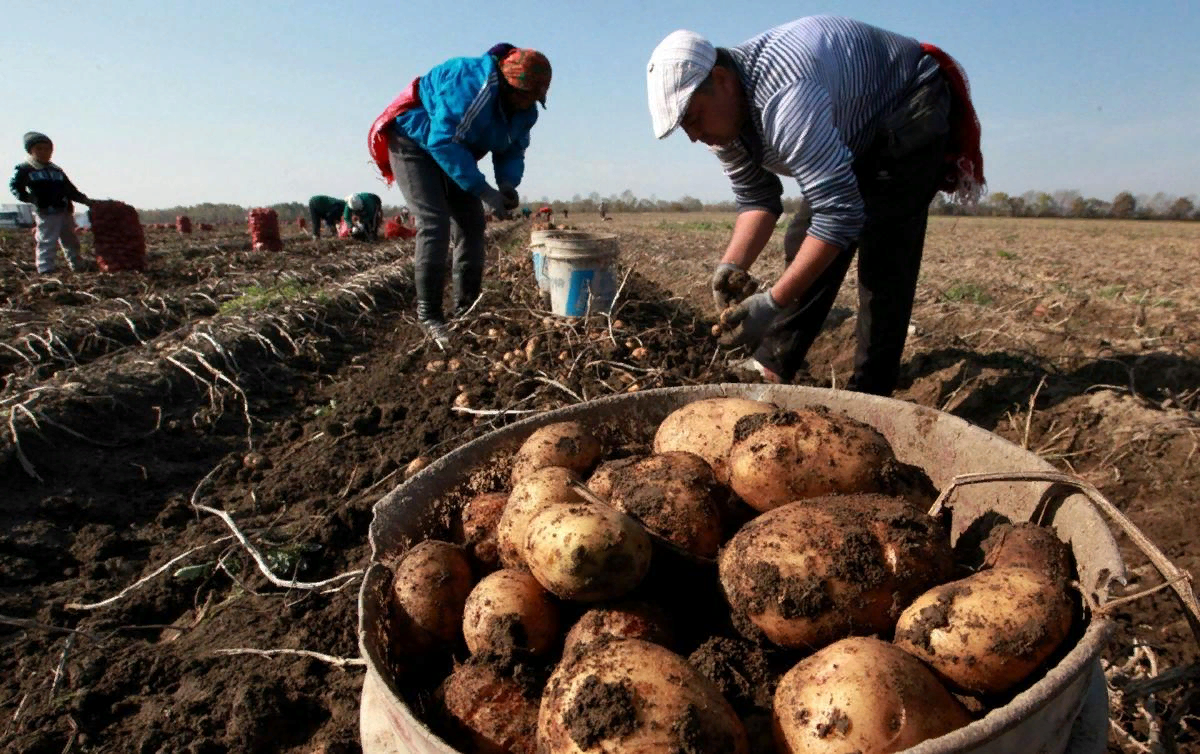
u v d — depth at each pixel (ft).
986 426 15.19
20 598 10.62
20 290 34.94
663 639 5.71
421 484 7.48
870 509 5.70
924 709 4.46
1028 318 26.58
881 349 13.82
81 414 16.07
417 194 20.98
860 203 10.27
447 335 22.13
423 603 6.31
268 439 16.98
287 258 60.13
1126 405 14.10
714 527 6.42
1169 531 10.53
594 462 7.95
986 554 6.05
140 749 7.89
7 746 7.94
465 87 18.54
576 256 22.26
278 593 10.54
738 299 11.95
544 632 5.94
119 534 12.64
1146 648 7.81
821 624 5.34
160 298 32.30
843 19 11.15
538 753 4.94
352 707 8.16
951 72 11.78
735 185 12.74
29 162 39.24
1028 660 4.67
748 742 4.85
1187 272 48.52
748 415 7.19
